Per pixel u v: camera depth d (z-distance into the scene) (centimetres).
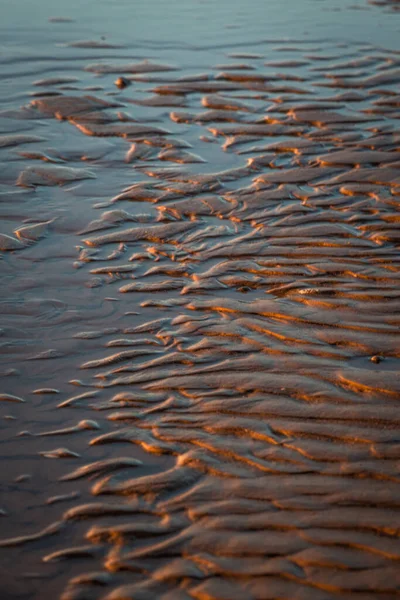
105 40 950
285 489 275
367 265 451
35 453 301
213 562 244
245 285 433
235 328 387
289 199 546
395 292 418
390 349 363
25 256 470
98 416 323
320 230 498
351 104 736
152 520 263
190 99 751
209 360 359
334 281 433
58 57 877
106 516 266
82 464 294
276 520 260
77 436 311
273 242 484
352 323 387
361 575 236
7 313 405
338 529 255
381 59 885
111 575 241
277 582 235
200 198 548
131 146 641
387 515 260
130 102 740
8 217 520
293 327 385
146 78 809
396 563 240
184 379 345
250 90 776
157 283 437
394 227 500
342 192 556
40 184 572
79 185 571
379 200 541
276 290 426
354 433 304
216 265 457
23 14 1083
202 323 393
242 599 229
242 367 352
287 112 715
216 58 882
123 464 293
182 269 453
